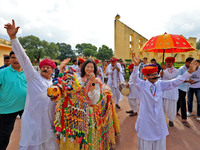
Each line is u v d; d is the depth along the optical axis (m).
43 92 2.12
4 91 2.41
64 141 1.96
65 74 2.06
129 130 3.69
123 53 15.37
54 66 2.35
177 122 4.19
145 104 2.31
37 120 2.08
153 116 2.25
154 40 3.40
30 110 2.07
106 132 2.60
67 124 1.96
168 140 3.23
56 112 2.02
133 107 4.64
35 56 46.72
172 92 3.69
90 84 2.03
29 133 2.03
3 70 2.45
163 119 2.30
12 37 1.92
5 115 2.43
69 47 84.75
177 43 3.12
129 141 3.19
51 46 51.72
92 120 2.15
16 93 2.44
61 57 79.38
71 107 1.96
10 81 2.41
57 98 1.85
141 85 2.37
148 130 2.27
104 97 2.55
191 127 3.87
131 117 4.55
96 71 2.37
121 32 15.07
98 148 2.30
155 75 2.28
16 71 2.52
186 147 2.97
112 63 5.35
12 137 3.29
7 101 2.43
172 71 3.85
